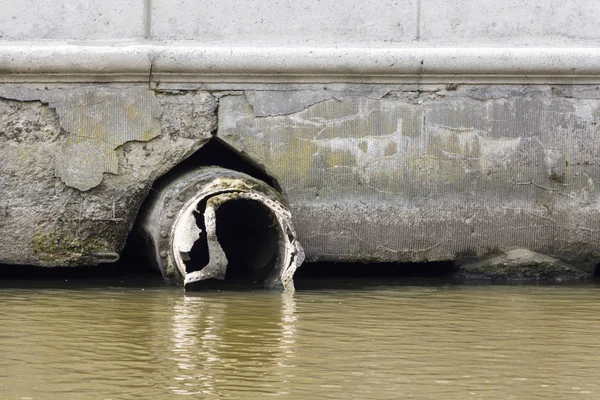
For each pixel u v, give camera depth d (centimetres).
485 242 1661
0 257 1540
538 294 1537
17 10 1548
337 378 984
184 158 1585
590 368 1047
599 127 1672
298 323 1257
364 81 1614
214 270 1498
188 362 1039
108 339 1145
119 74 1548
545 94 1658
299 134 1605
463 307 1402
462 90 1639
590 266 1716
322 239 1620
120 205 1570
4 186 1533
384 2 1625
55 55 1517
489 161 1647
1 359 1041
